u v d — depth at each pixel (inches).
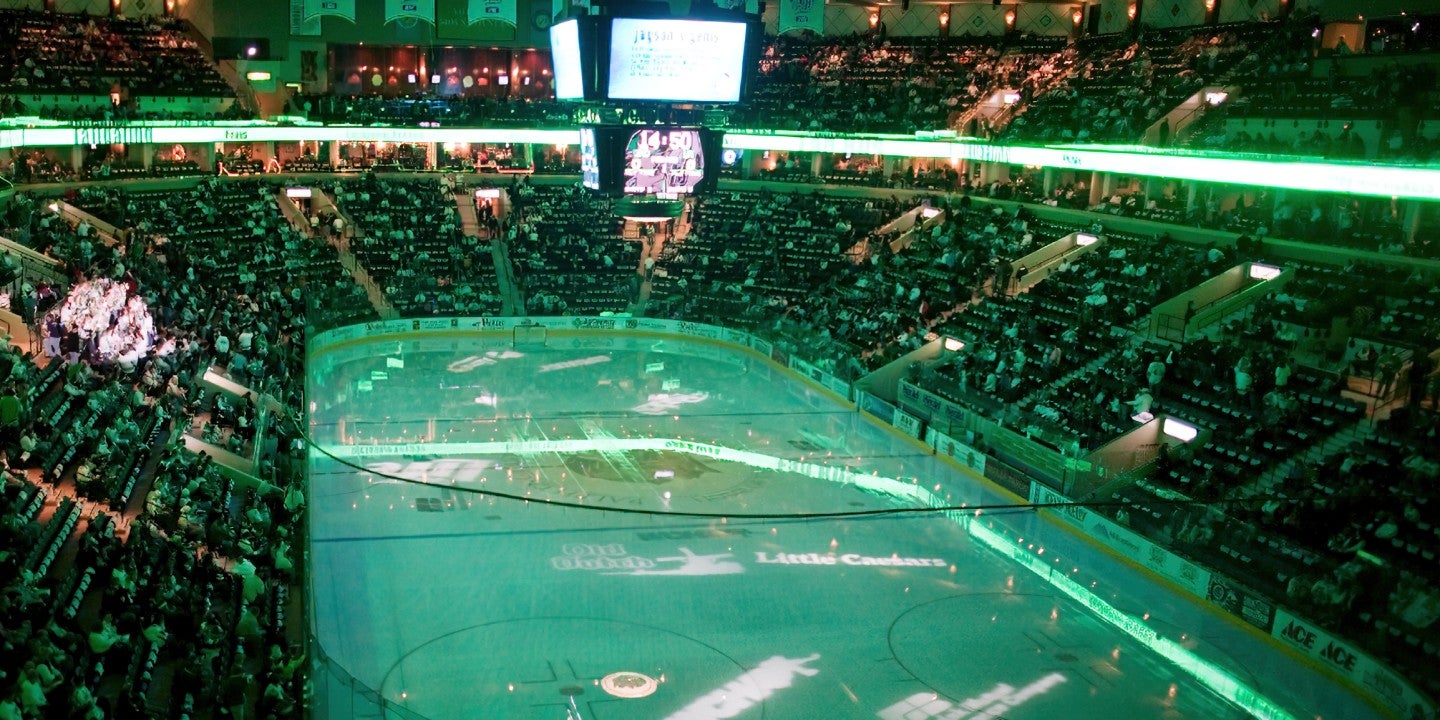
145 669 695.7
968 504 1337.4
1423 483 1066.1
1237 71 1956.2
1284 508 1107.3
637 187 1163.3
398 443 1471.5
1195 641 981.2
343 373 1857.8
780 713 824.9
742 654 917.8
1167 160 1807.3
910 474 1445.6
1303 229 1628.9
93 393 1117.1
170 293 1581.0
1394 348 1315.2
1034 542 1221.1
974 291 1927.9
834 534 1210.0
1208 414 1352.1
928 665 912.9
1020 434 1412.4
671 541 1167.0
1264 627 990.4
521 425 1584.6
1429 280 1417.3
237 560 898.7
